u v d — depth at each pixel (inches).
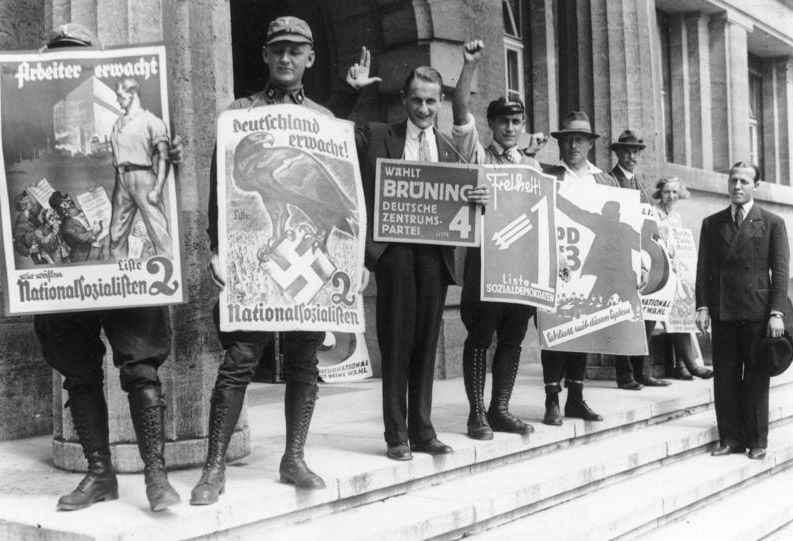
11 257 130.2
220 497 134.6
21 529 123.0
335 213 146.4
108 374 159.3
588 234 214.5
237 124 141.3
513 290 183.3
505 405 196.9
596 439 220.2
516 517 167.8
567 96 343.0
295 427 145.1
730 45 554.6
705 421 255.1
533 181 188.7
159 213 132.2
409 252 165.9
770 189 600.7
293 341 145.0
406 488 163.3
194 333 162.9
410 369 171.6
